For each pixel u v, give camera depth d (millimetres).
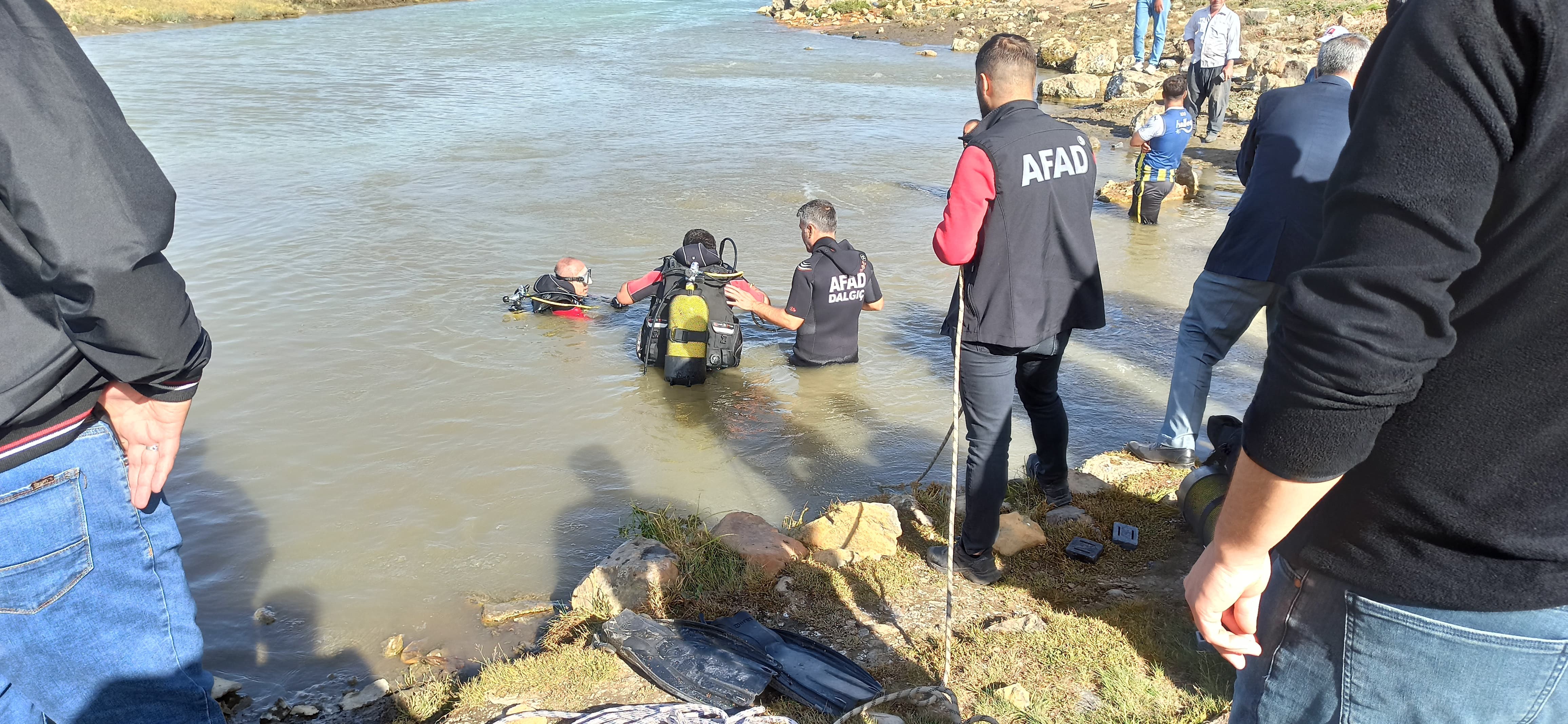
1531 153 1226
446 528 4973
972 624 3781
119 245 1694
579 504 5207
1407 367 1302
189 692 2227
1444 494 1442
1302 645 1689
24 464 1884
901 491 5332
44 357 1810
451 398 6465
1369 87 1389
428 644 4070
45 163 1631
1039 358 4039
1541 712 1494
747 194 11922
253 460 5609
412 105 18281
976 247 3627
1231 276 4598
